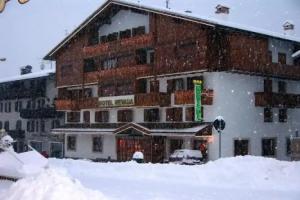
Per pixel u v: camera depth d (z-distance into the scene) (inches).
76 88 2018.9
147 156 1603.1
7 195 354.6
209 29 1434.5
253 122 1545.3
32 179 364.5
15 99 2689.5
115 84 1753.2
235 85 1501.0
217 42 1459.2
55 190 342.0
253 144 1537.9
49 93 2389.3
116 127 1758.1
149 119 1656.0
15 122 2701.8
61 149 2313.0
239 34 1477.6
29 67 2908.5
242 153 1510.8
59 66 2030.0
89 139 1907.0
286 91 1679.4
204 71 1424.7
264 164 730.8
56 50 1999.3
